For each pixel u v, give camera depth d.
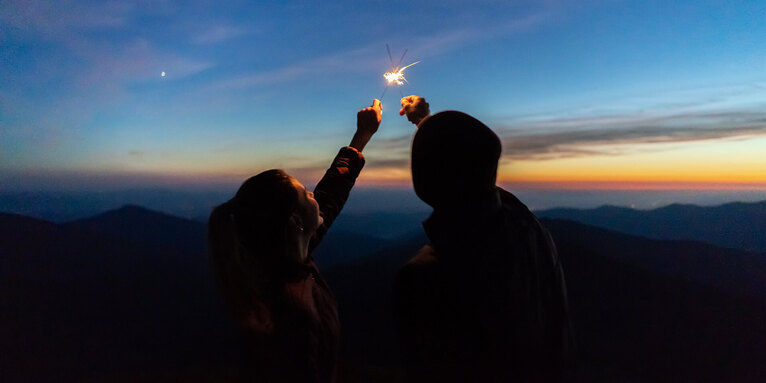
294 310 1.24
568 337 1.16
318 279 1.49
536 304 1.09
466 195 1.02
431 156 1.01
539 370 1.09
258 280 1.24
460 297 1.00
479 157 1.00
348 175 1.88
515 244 1.06
